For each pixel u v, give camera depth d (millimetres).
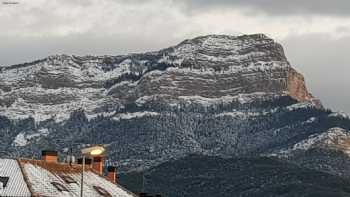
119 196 162375
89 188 160125
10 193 147875
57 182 157500
